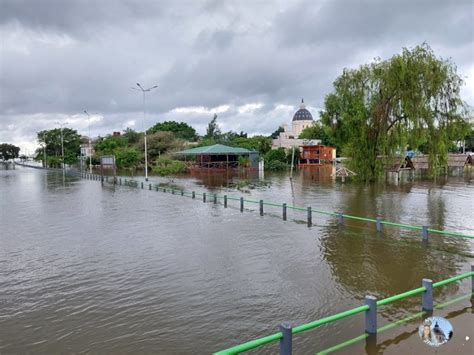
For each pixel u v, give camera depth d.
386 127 27.95
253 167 64.81
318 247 12.27
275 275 9.66
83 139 101.19
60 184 42.16
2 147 155.00
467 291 8.27
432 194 26.00
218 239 13.62
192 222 17.09
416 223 15.89
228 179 44.19
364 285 8.88
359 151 29.36
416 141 26.50
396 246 12.23
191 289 8.81
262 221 16.98
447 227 15.02
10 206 23.86
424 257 11.01
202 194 26.95
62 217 19.27
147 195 29.02
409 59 25.94
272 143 90.44
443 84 25.62
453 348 5.94
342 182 36.16
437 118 26.09
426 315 7.12
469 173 47.28
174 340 6.53
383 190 28.69
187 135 105.62
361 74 30.28
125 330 6.91
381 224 14.41
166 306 7.91
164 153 75.31
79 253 12.14
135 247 12.77
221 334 6.71
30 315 7.61
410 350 5.92
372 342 6.20
